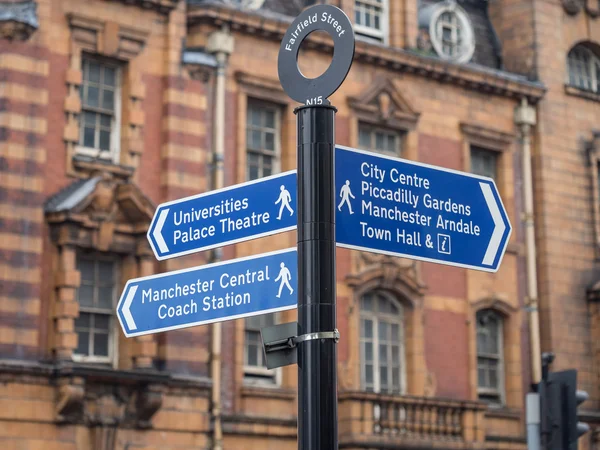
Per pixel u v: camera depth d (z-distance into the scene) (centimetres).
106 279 2339
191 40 2552
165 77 2459
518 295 3031
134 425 2270
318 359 671
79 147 2339
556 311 3069
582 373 3091
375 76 2848
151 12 2459
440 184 797
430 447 2644
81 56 2366
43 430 2158
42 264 2227
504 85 3069
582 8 3322
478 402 2761
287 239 2625
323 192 696
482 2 3288
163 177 2425
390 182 767
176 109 2455
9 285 2166
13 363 2131
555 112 3184
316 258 686
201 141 2484
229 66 2580
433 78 2958
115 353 2328
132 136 2397
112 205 2306
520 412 2966
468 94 3033
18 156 2211
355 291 2706
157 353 2361
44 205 2244
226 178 2536
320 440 659
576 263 3144
